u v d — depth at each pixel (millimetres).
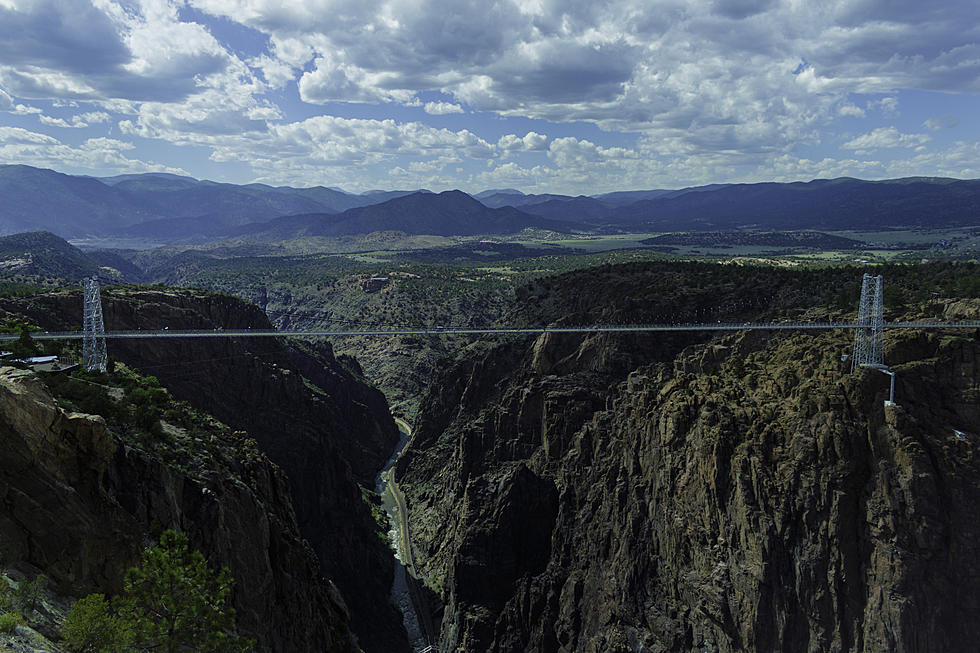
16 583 51094
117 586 63094
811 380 139375
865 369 130500
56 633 47375
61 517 59938
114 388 111875
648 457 154500
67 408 82250
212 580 58531
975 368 127875
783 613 118938
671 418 148375
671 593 136750
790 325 163625
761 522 123562
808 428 129500
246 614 85375
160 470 80375
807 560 119562
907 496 117562
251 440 122438
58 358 120188
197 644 52469
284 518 116000
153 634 49594
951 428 124125
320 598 114625
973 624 111750
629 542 148250
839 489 121562
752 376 152500
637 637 137125
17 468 58656
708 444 136125
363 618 158000
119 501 71312
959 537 115062
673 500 141375
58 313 161625
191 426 109000
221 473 95125
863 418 126375
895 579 114125
